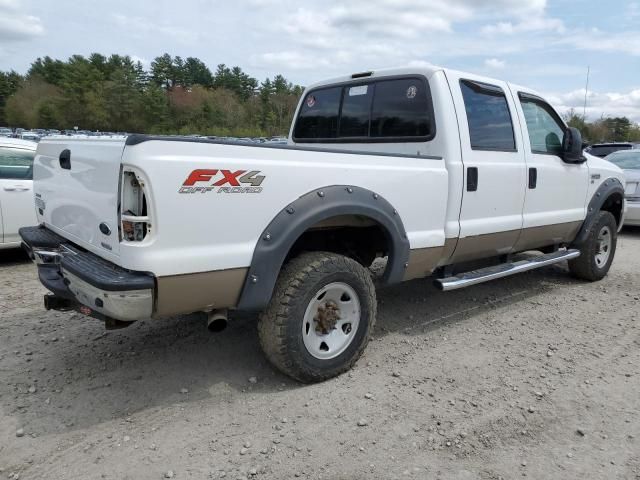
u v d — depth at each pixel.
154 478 2.59
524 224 5.00
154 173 2.66
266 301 3.19
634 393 3.54
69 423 3.04
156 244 2.73
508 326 4.77
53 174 3.67
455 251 4.41
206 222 2.87
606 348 4.30
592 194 6.02
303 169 3.25
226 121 96.31
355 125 4.86
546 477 2.66
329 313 3.52
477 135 4.46
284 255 3.19
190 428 3.02
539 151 5.18
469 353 4.14
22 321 4.57
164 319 4.64
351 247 4.21
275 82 111.38
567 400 3.43
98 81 98.81
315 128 5.28
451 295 5.63
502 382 3.65
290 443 2.89
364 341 3.71
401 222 3.85
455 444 2.91
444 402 3.36
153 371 3.69
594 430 3.09
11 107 97.12
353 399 3.36
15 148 6.50
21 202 6.44
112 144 2.80
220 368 3.75
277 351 3.32
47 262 3.63
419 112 4.32
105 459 2.73
